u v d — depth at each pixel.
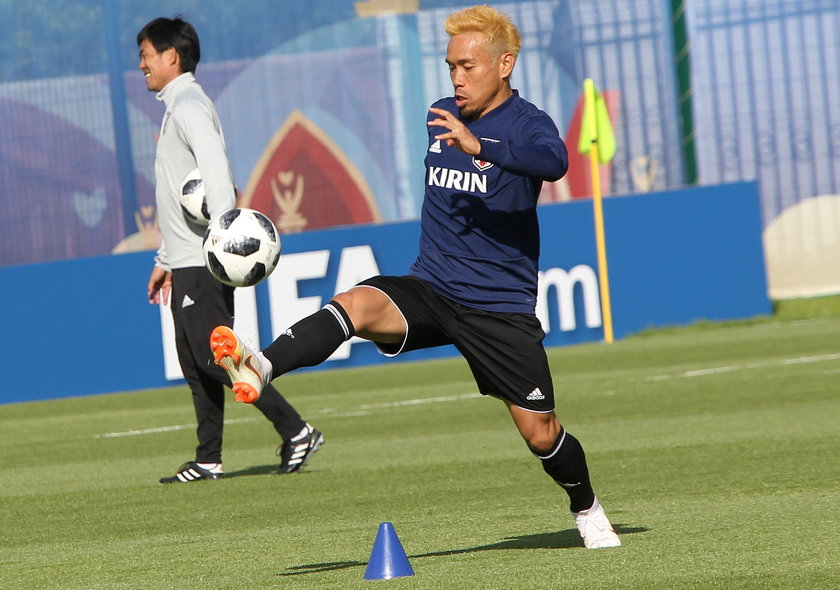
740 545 13.35
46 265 49.88
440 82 61.53
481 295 13.33
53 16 59.28
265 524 17.23
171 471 24.77
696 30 64.81
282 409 22.47
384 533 12.42
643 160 62.78
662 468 20.61
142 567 14.23
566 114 62.19
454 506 17.89
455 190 13.45
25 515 19.75
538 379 13.38
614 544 13.70
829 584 11.19
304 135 61.53
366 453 25.67
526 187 13.27
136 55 59.53
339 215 61.75
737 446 22.73
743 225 56.97
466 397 37.31
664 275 55.88
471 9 13.56
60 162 59.62
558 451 13.47
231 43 61.16
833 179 64.00
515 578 11.95
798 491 17.31
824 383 33.78
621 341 53.78
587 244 54.62
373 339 13.24
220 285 22.08
